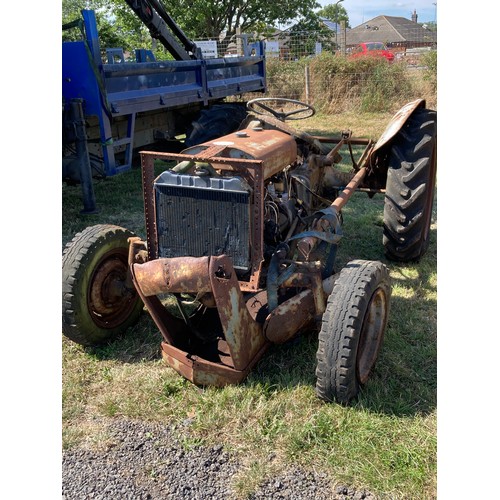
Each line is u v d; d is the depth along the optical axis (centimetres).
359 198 636
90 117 529
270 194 311
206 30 2383
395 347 322
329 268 306
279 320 282
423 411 265
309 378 291
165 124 681
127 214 585
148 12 635
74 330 312
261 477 225
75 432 256
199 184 272
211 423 258
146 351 329
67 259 308
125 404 276
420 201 402
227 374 277
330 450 240
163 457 240
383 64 1327
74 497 219
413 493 215
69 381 297
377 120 1184
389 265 442
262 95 1284
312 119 1225
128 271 324
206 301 290
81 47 487
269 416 262
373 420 255
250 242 274
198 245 285
